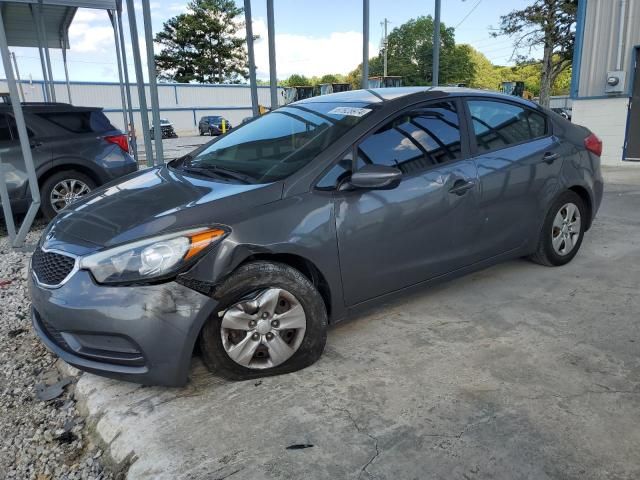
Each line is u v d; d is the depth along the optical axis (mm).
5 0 8820
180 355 2432
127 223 2584
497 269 4316
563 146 4098
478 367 2799
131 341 2389
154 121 5316
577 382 2633
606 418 2342
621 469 2037
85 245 2521
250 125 3854
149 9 5016
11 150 6113
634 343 3027
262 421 2389
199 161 3514
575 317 3389
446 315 3461
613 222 5840
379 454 2154
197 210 2572
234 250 2500
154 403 2568
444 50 73312
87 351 2521
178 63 63938
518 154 3756
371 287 3049
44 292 2539
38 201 4977
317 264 2768
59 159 6379
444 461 2104
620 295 3730
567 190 4160
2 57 4555
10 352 3346
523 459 2104
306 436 2277
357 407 2471
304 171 2828
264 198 2689
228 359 2604
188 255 2404
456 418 2369
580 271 4230
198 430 2342
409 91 3512
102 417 2518
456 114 3521
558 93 67375
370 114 3162
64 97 36688
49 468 2303
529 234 3947
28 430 2578
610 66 10125
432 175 3232
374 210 2957
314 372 2785
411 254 3184
